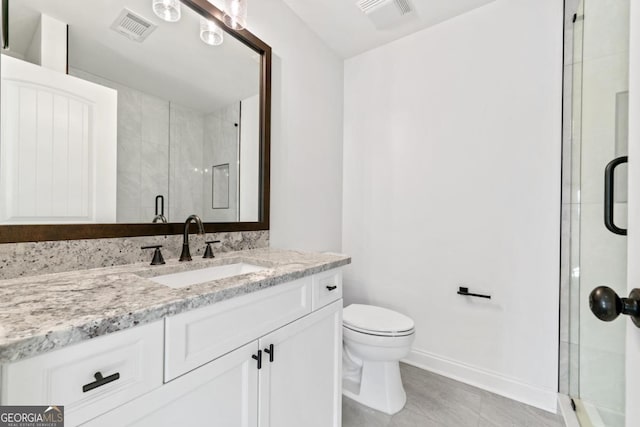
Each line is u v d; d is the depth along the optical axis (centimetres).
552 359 148
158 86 115
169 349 63
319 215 200
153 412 60
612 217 70
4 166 79
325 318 114
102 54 100
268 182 158
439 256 183
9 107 80
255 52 152
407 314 195
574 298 140
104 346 53
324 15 178
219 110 136
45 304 59
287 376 96
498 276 163
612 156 112
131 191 107
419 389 165
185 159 124
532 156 154
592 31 126
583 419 128
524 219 156
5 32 78
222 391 75
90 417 51
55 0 90
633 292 44
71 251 90
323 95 203
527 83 155
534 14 154
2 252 78
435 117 185
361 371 169
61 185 89
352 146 222
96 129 98
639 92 44
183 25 123
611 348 115
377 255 209
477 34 171
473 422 139
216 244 134
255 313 84
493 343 165
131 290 70
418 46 192
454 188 178
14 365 44
